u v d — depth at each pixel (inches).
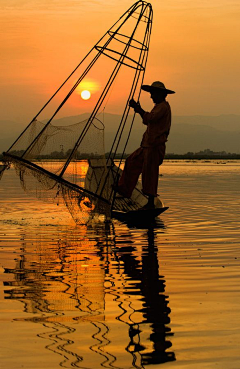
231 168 2714.1
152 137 572.4
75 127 558.3
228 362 195.0
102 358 199.2
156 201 628.4
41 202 764.6
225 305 259.1
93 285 299.0
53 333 223.1
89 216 557.0
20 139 540.7
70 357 199.6
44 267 344.5
